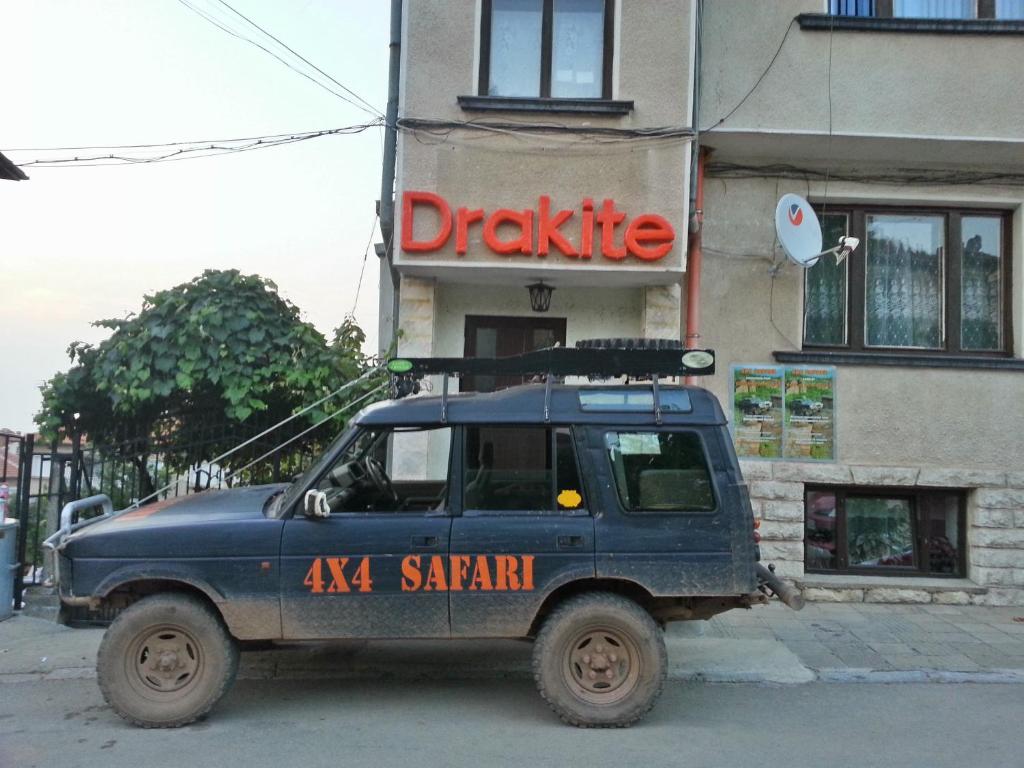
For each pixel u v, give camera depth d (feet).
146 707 15.14
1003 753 14.30
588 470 15.56
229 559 15.14
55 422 23.89
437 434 18.15
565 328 26.53
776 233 26.20
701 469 15.55
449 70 24.30
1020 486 25.40
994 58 25.17
